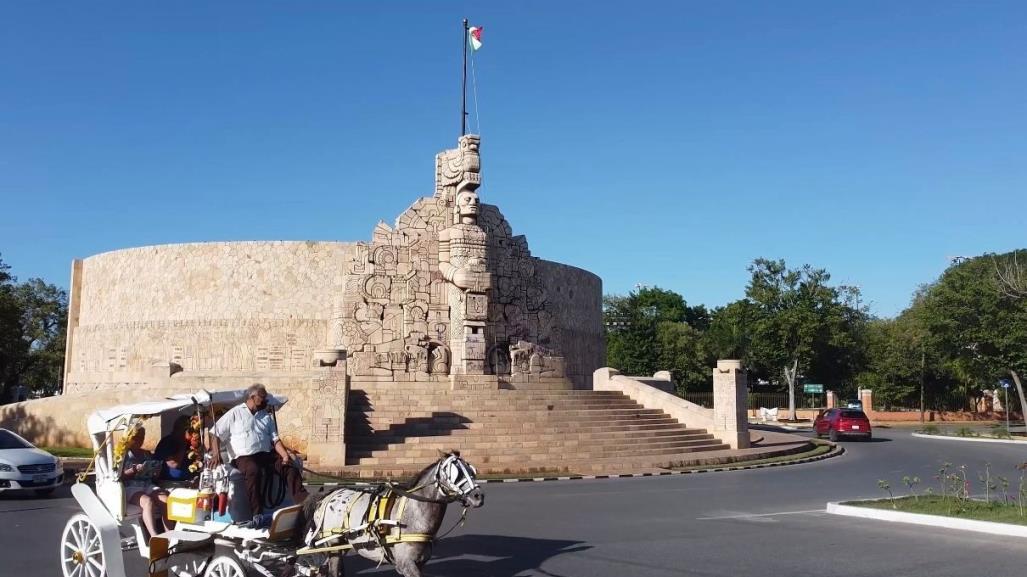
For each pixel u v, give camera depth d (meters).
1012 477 23.45
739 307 68.62
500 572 11.22
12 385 68.62
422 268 34.91
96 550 10.42
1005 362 48.34
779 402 71.12
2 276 52.03
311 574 9.22
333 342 34.28
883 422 61.84
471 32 37.69
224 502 9.70
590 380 47.47
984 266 56.00
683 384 76.00
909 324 66.75
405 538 9.06
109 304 42.50
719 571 11.27
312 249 38.97
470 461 25.95
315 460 25.11
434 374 34.16
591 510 17.38
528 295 37.47
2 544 13.20
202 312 39.06
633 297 83.94
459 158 35.16
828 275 66.81
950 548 12.93
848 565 11.66
